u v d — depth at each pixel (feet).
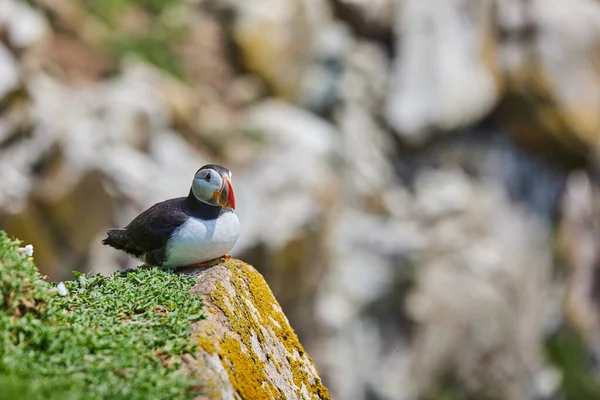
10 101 47.62
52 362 14.05
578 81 74.74
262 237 49.47
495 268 66.85
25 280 15.35
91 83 58.54
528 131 74.79
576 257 79.66
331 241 57.16
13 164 46.42
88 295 17.38
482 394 66.54
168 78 64.08
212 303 16.70
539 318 75.00
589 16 76.02
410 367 62.28
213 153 58.39
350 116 69.21
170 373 14.16
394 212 66.13
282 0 70.54
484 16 74.02
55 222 46.85
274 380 16.81
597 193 80.74
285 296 53.11
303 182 54.08
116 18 67.97
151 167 50.90
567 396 75.61
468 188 71.41
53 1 63.10
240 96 66.33
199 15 70.90
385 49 75.05
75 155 47.26
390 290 61.57
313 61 69.87
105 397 13.21
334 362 57.26
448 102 71.31
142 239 18.85
